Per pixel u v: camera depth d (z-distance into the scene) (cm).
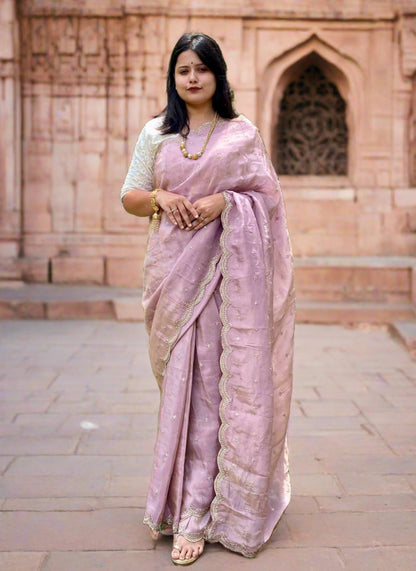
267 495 217
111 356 538
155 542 226
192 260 220
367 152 842
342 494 270
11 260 808
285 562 213
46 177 830
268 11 813
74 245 828
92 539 228
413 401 415
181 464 219
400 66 830
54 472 292
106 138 829
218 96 227
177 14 810
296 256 843
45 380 461
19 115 815
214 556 217
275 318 231
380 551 220
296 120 872
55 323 687
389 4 823
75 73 821
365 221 841
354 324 693
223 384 219
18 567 209
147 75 818
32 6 809
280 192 236
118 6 811
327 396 425
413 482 283
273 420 225
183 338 221
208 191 224
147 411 390
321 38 827
